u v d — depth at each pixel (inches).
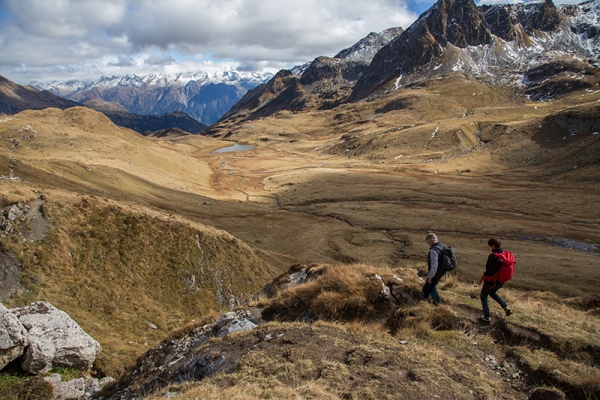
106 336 854.5
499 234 2662.4
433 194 3944.4
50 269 960.3
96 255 1118.4
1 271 857.5
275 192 4515.3
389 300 486.0
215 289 1332.4
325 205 3612.2
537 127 6318.9
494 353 387.9
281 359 350.3
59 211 1142.3
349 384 303.3
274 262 1924.2
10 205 1034.1
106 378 600.7
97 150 3927.2
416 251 2278.5
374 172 5462.6
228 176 5684.1
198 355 408.2
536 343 394.0
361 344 378.9
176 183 3971.5
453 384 312.0
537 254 2150.6
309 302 505.0
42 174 1923.0
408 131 7810.0
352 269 554.9
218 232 1631.4
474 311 469.1
